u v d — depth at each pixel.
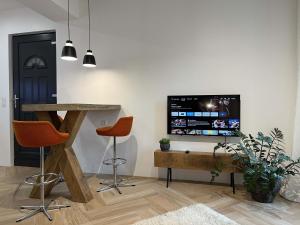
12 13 4.44
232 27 3.37
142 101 3.77
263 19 3.25
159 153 3.33
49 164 2.86
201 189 3.22
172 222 2.28
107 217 2.42
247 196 2.97
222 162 3.09
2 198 2.93
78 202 2.79
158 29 3.68
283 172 2.70
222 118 3.31
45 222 2.33
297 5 3.08
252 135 3.31
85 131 4.04
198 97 3.40
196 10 3.51
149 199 2.88
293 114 3.15
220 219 2.33
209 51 3.47
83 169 4.06
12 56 4.51
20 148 4.50
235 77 3.37
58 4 3.47
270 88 3.24
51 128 2.32
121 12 3.84
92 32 3.99
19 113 4.50
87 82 4.04
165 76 3.66
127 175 3.85
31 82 4.45
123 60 3.86
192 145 3.54
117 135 3.13
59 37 4.17
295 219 2.37
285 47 3.17
